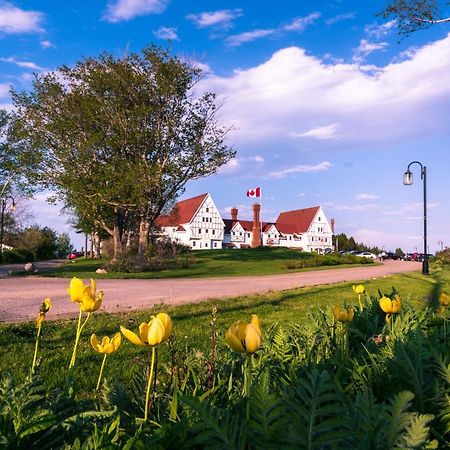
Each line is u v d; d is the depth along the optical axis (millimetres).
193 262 34281
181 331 7191
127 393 2385
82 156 32812
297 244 102812
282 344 3305
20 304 11078
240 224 98625
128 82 31844
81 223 52875
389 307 3678
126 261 28688
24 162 34000
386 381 2543
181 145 33375
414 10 17156
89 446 1479
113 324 7801
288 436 1512
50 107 33250
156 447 1552
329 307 4902
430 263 37281
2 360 5414
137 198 31375
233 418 1626
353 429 1619
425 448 1570
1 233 49969
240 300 11758
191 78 32750
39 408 1819
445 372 2361
